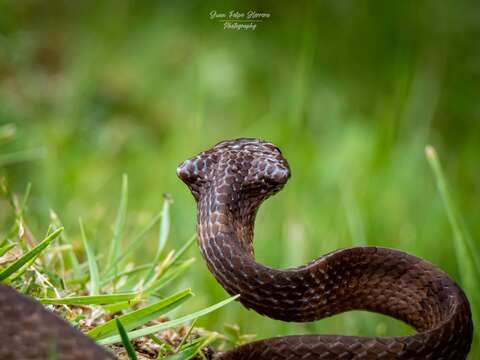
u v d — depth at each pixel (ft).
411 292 19.27
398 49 61.72
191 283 30.86
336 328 33.14
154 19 62.44
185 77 57.82
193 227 38.60
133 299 19.01
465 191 52.44
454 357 17.85
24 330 14.96
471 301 28.19
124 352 18.74
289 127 48.26
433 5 64.80
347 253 18.66
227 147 20.29
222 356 18.08
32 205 34.65
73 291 20.51
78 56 58.39
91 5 63.57
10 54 47.16
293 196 41.09
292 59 60.90
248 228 19.29
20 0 60.59
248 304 18.04
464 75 62.75
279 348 17.56
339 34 64.44
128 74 58.08
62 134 45.24
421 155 50.55
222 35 61.26
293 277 17.84
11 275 18.75
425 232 42.78
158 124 55.98
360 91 61.31
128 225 33.37
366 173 46.03
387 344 17.33
